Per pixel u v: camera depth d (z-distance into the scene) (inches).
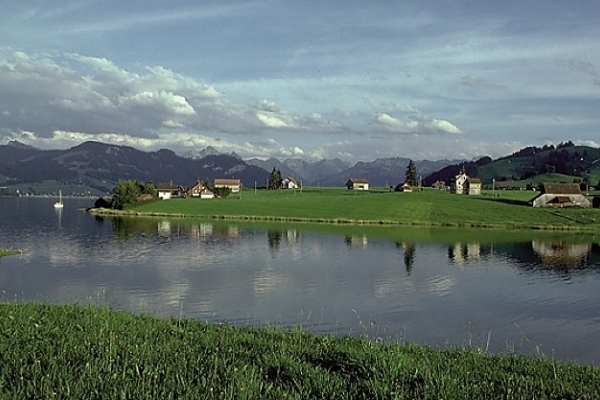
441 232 4392.2
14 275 2032.5
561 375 608.4
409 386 474.9
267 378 488.7
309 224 5039.4
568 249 3272.6
